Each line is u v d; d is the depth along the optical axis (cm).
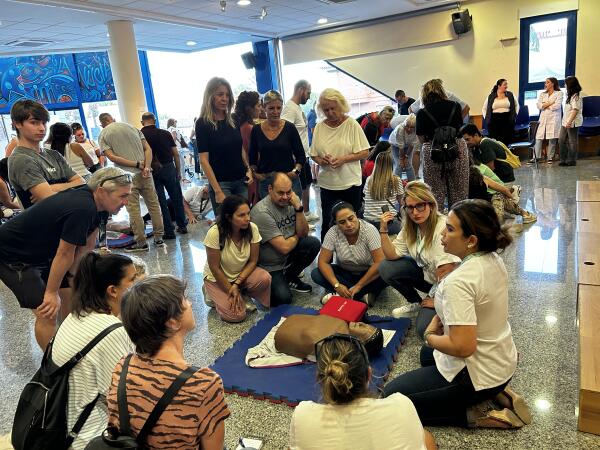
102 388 144
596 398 173
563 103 730
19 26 693
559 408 193
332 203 375
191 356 263
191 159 1048
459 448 176
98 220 237
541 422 186
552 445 174
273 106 373
